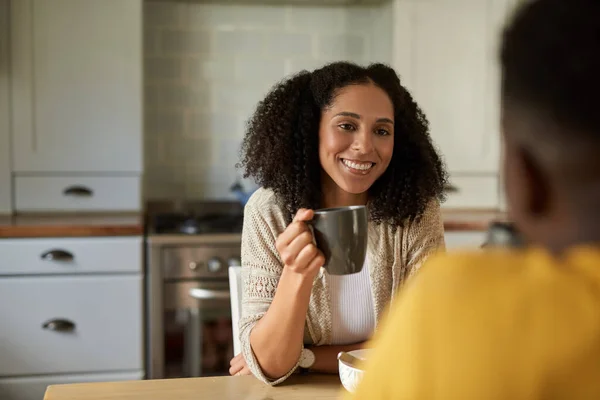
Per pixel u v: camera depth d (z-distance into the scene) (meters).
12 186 3.02
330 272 1.07
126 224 2.76
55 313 2.72
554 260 0.52
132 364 2.78
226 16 3.38
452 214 3.19
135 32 3.04
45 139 3.02
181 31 3.35
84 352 2.75
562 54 0.48
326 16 3.46
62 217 2.96
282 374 1.24
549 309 0.48
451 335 0.49
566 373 0.47
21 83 2.98
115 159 3.07
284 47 3.44
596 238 0.50
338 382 1.27
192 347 2.82
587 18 0.48
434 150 1.53
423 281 0.53
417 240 1.46
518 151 0.52
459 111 3.28
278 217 1.42
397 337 0.52
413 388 0.50
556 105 0.48
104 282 2.74
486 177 3.33
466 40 3.25
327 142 1.38
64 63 3.00
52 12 2.98
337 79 1.39
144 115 3.32
